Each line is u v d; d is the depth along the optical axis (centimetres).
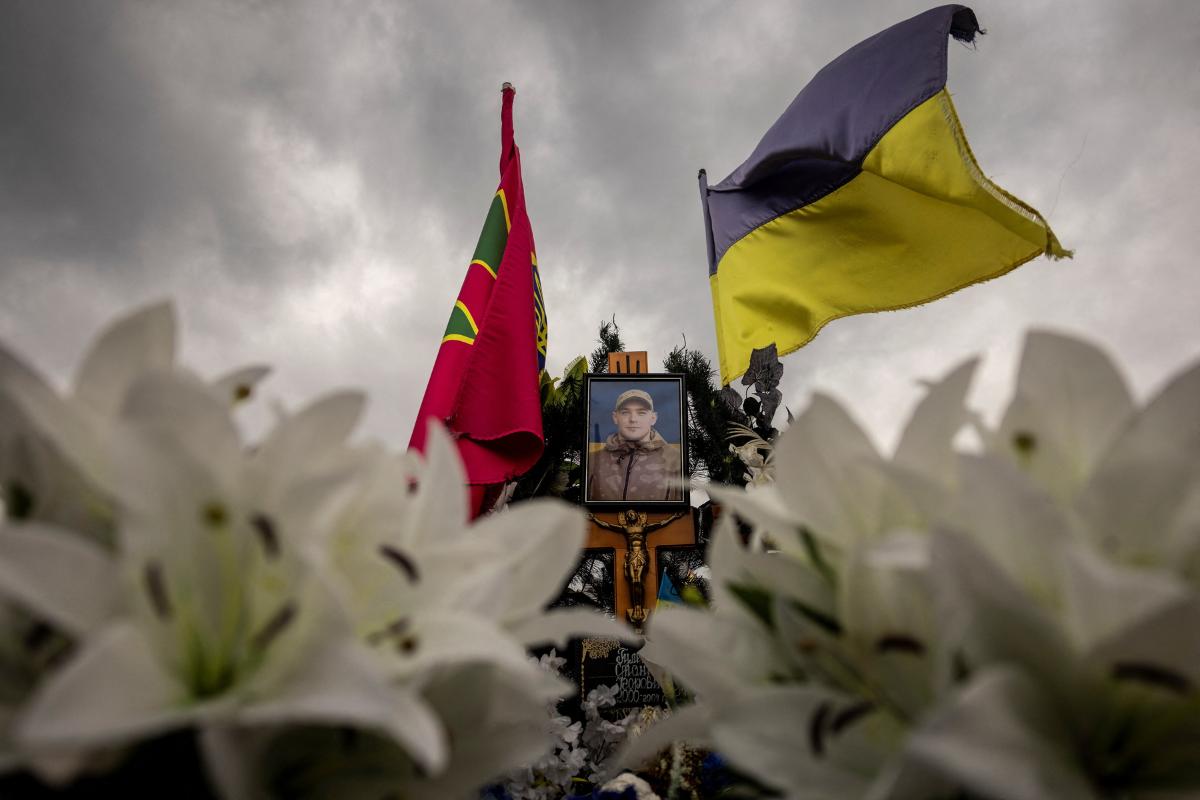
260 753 54
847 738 63
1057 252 443
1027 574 56
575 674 533
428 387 551
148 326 64
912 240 512
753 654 74
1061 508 58
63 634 55
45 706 42
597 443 696
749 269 582
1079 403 64
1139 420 58
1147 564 56
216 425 57
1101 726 51
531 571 74
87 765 50
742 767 67
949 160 475
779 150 564
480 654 56
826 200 548
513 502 706
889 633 63
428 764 43
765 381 558
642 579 636
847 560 65
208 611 54
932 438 66
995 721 46
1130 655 47
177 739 54
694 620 76
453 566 65
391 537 66
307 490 55
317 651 50
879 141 506
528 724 69
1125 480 56
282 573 54
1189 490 55
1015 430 65
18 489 59
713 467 700
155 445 54
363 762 61
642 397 712
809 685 69
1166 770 51
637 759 78
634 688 527
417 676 56
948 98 482
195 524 55
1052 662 51
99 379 62
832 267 543
